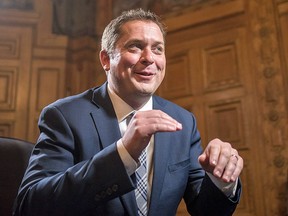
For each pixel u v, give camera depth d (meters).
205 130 4.22
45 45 5.06
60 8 5.34
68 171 1.12
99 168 1.08
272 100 3.89
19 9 5.09
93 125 1.37
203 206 1.38
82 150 1.30
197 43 4.58
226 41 4.38
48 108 1.41
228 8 4.43
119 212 1.23
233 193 1.33
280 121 3.78
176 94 4.55
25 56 4.94
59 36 5.15
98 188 1.08
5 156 1.54
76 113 1.38
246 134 3.94
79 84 5.09
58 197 1.07
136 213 1.24
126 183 1.08
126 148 1.09
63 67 5.05
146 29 1.45
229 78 4.23
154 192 1.30
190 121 1.62
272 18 4.12
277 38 4.04
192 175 1.50
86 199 1.08
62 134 1.32
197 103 4.36
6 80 4.81
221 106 4.20
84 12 5.36
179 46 4.71
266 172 3.73
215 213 1.36
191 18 4.67
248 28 4.25
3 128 4.63
